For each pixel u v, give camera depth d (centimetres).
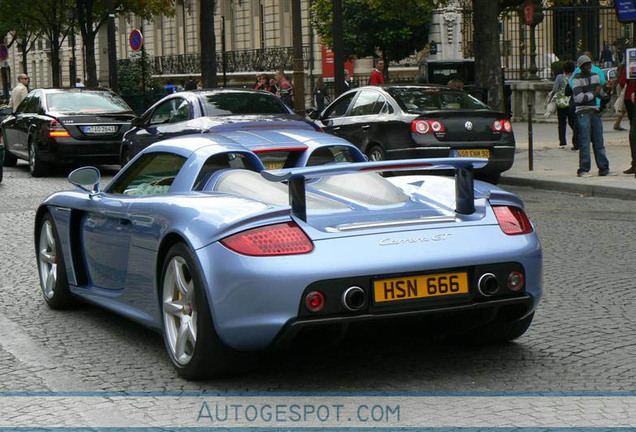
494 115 1573
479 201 589
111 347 673
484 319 577
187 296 580
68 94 2100
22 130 2138
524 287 575
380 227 558
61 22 4603
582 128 1658
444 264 550
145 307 640
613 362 607
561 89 2203
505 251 566
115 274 691
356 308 534
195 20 5819
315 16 4169
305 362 619
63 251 773
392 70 4294
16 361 643
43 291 814
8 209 1484
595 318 724
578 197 1523
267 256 532
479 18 2122
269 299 529
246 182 633
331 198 611
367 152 1647
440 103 1614
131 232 647
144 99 3703
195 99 1596
